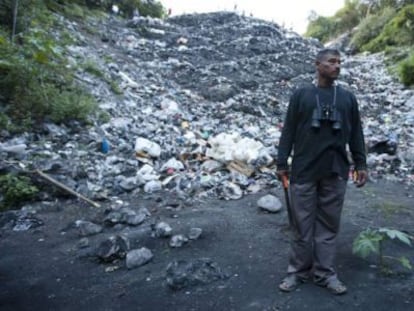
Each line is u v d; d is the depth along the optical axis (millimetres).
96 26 17391
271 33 22547
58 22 14125
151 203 5371
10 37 9625
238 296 3193
